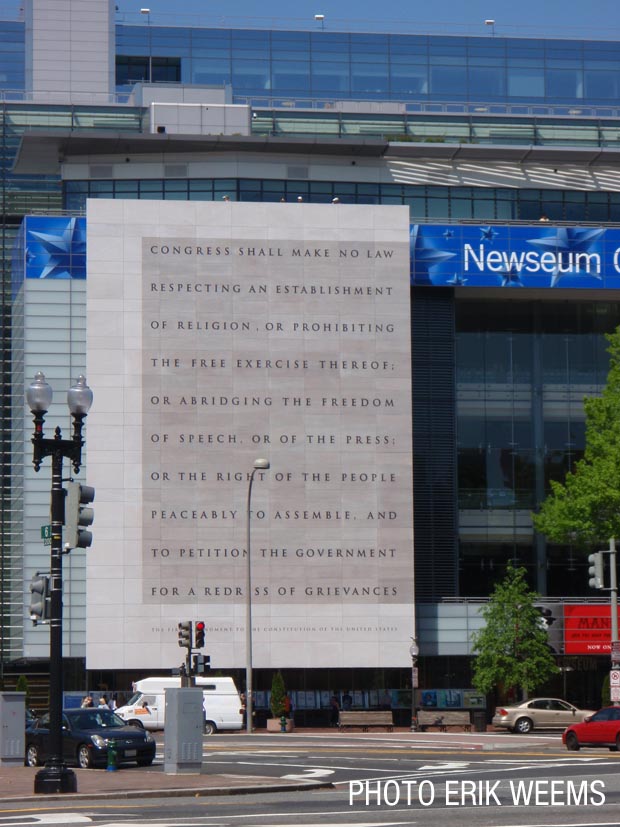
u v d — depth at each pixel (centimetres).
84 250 7756
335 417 7462
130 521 7281
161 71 10494
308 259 7562
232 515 7338
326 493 7406
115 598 7231
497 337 8544
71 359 7656
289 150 8388
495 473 8412
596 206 8794
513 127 9094
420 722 6625
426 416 8012
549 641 7644
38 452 2864
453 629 7706
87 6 10025
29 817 2288
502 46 10694
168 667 7206
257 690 7331
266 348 7469
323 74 10588
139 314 7431
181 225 7512
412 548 7438
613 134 9156
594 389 8575
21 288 7894
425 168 8631
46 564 7506
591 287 8212
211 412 7394
